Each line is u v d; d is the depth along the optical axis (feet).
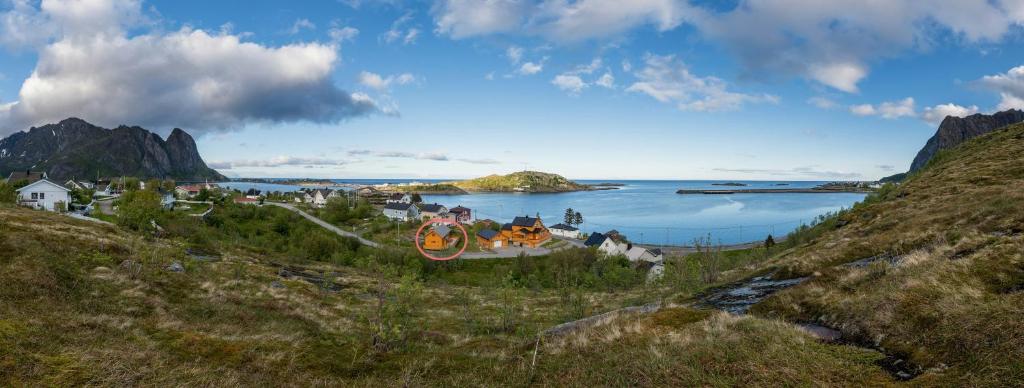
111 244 77.92
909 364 22.25
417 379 30.53
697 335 30.04
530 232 305.53
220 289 65.77
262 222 285.02
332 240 216.33
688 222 496.23
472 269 215.92
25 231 67.92
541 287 157.07
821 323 31.96
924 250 40.16
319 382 30.19
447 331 59.82
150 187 328.08
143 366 28.07
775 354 24.52
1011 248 31.45
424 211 423.64
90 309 41.42
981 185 87.97
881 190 164.55
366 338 47.03
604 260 207.82
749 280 55.83
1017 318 20.93
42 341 28.32
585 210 641.40
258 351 35.17
